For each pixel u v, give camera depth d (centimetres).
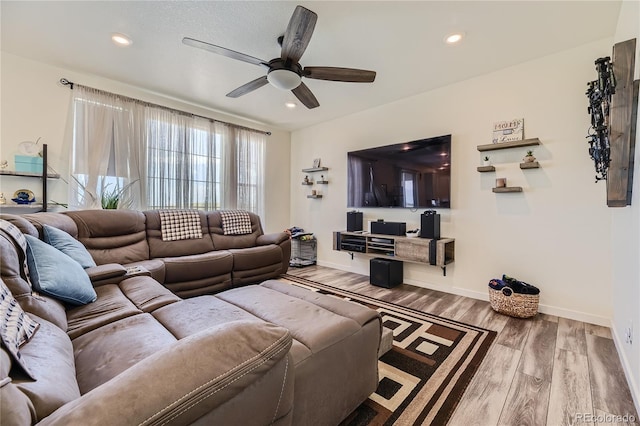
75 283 149
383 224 360
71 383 78
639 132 152
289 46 201
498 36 229
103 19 215
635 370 145
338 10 199
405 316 253
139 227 303
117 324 131
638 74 158
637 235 150
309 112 421
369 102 377
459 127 313
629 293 166
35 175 271
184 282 284
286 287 194
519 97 273
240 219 392
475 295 303
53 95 288
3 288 91
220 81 320
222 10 203
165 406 54
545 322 239
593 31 221
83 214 265
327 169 462
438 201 328
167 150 362
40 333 97
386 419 131
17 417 48
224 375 63
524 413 135
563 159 250
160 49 255
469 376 163
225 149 427
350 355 129
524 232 271
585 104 239
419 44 240
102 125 312
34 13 208
